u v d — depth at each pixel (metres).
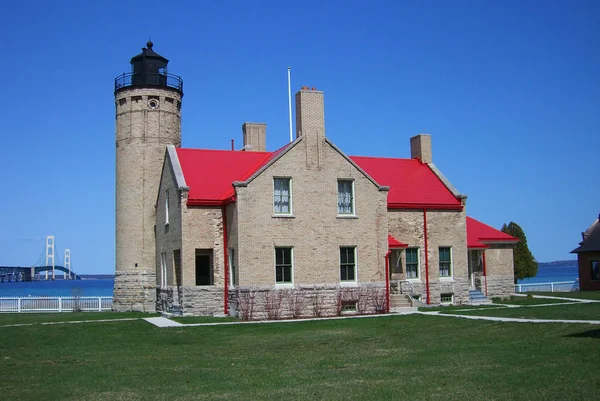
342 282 34.66
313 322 30.39
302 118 34.72
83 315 38.94
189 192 34.94
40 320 35.25
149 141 44.38
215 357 20.45
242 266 32.62
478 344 20.83
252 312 32.38
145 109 44.66
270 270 33.09
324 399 13.50
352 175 35.41
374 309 34.75
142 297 43.00
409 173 42.72
